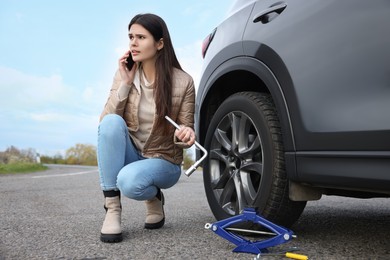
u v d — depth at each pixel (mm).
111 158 2051
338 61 1714
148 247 1921
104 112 2189
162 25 2086
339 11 1752
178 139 2100
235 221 1831
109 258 1734
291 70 1895
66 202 3744
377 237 2143
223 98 2617
